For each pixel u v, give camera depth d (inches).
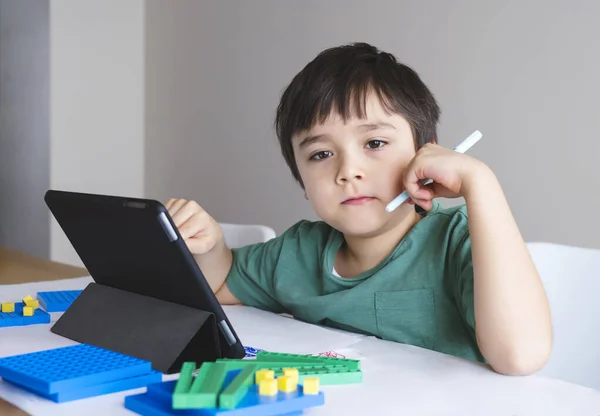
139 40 115.8
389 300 34.8
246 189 102.2
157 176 115.9
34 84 105.9
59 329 30.6
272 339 31.2
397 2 82.8
